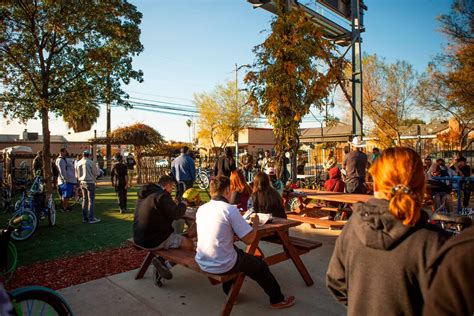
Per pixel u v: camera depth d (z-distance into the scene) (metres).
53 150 30.92
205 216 3.46
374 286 1.41
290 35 7.90
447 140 19.55
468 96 14.97
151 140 20.72
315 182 14.79
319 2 11.44
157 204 4.16
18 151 21.80
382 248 1.37
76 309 3.81
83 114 13.29
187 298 4.05
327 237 6.73
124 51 12.72
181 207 4.30
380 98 21.75
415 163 1.49
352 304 1.48
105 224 8.43
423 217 1.42
